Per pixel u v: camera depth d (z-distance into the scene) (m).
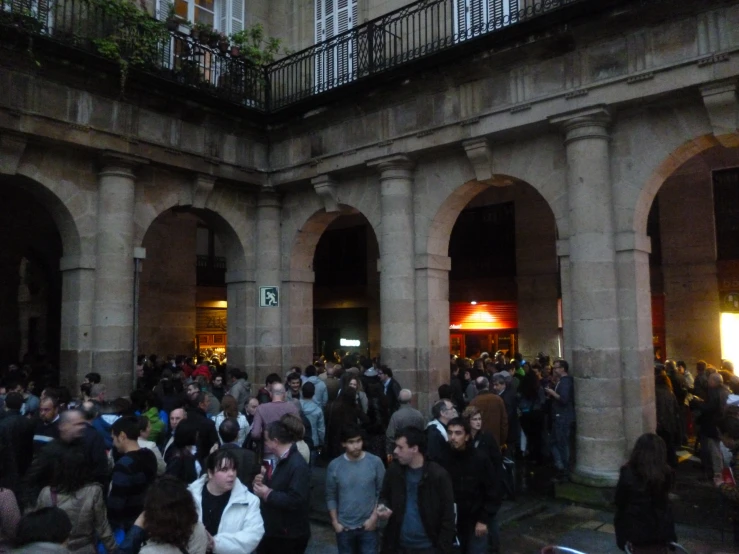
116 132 10.30
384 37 10.75
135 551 3.19
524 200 15.22
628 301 8.26
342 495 4.75
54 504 3.75
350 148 11.28
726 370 10.75
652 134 8.25
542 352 14.62
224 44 11.88
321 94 11.27
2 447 5.10
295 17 13.80
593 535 6.55
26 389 9.80
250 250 12.78
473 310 16.28
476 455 4.90
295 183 12.44
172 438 5.48
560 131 8.91
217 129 11.98
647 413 8.16
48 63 9.42
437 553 4.13
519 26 8.78
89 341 10.11
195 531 3.14
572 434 8.45
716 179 12.84
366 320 18.66
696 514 7.17
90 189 10.36
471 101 9.76
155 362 14.11
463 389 10.74
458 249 16.69
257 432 6.41
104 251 10.23
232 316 12.88
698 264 12.85
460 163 10.20
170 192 11.43
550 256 14.71
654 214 13.57
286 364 12.55
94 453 4.92
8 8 9.45
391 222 10.63
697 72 7.58
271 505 4.30
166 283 17.83
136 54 10.21
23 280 16.83
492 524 5.98
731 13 7.42
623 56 8.26
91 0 9.95
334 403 8.05
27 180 9.64
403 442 4.24
